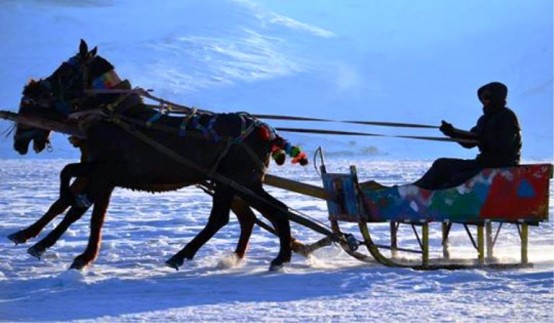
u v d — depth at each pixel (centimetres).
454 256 1340
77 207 1173
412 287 1041
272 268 1200
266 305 946
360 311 907
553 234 1698
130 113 1173
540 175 1166
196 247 1197
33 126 1164
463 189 1162
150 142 1161
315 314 895
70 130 1167
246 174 1200
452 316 873
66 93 1179
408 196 1170
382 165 8300
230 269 1223
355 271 1170
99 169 1155
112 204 2744
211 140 1185
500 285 1044
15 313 911
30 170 6600
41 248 1162
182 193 3384
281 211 1210
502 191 1164
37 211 2439
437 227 1867
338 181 1212
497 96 1191
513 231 1748
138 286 1070
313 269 1214
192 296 1008
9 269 1230
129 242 1605
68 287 1067
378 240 1598
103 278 1129
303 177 4706
